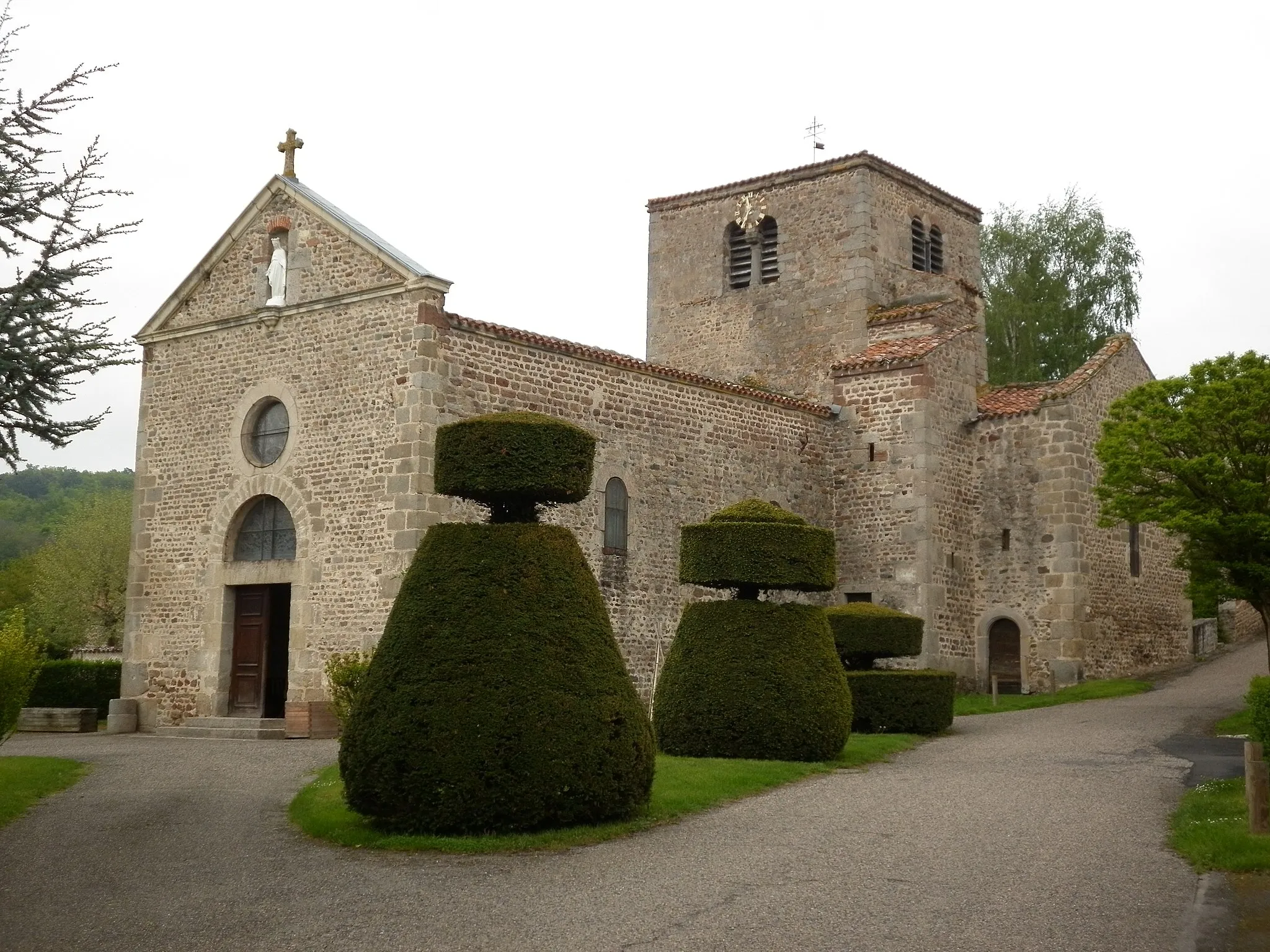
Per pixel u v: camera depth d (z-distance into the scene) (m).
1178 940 8.21
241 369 22.78
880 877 9.97
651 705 22.25
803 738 16.06
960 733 19.62
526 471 12.80
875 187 30.34
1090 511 26.50
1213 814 11.69
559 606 12.20
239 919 9.16
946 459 26.66
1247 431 19.00
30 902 9.77
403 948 8.37
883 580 26.17
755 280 31.61
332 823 12.16
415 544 19.67
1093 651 26.12
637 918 8.92
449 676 11.71
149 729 23.02
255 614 22.38
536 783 11.55
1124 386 28.50
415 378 20.05
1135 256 43.34
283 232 22.62
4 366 9.85
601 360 22.47
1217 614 33.19
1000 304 42.56
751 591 17.20
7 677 15.05
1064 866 10.20
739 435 25.20
